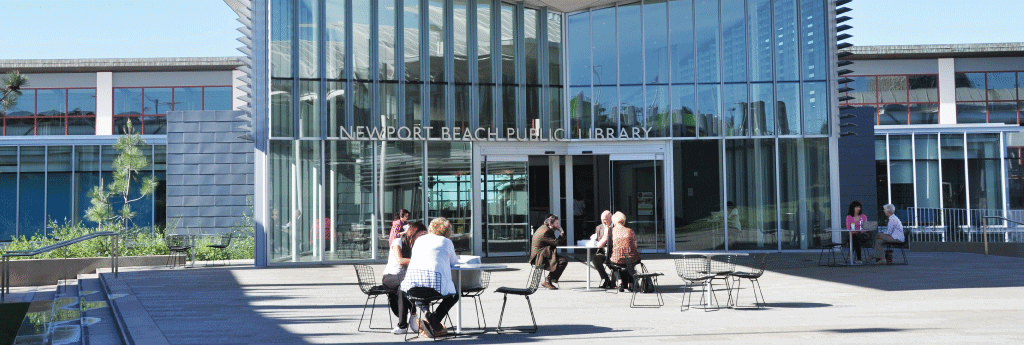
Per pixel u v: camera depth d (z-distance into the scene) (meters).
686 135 21.19
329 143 19.42
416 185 19.97
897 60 39.34
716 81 21.20
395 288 9.23
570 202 21.98
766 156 21.05
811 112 21.02
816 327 9.03
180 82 36.38
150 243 21.22
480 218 20.56
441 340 8.56
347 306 11.62
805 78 21.03
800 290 13.05
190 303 11.94
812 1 21.08
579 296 12.68
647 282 12.94
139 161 24.81
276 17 19.20
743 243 21.00
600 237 14.16
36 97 36.19
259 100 19.17
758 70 21.16
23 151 30.58
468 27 20.55
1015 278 14.71
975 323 9.17
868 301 11.51
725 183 21.11
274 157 19.14
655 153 21.34
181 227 24.53
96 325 10.46
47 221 30.41
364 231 19.56
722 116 21.16
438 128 20.08
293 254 19.12
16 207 30.36
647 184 21.36
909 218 27.00
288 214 19.16
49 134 36.09
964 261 18.91
